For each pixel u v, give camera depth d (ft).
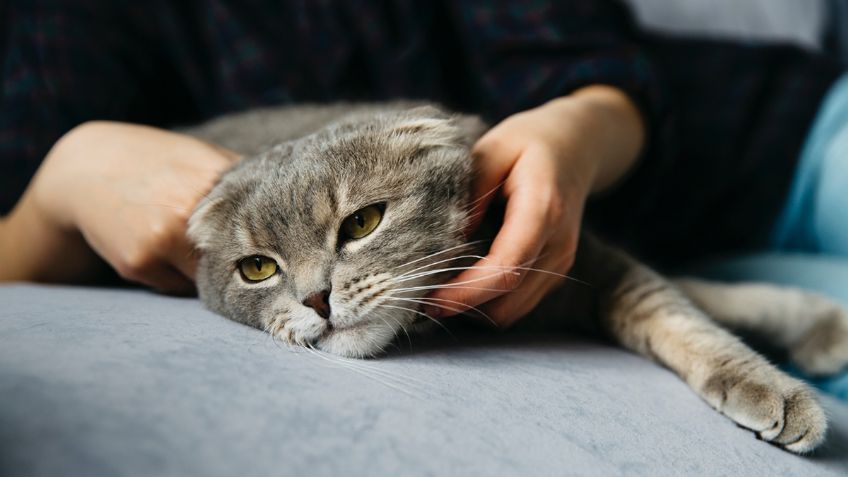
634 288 1.12
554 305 1.16
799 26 2.01
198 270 1.09
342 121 1.15
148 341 0.82
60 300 0.97
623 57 1.40
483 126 1.23
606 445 0.80
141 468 0.63
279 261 1.01
